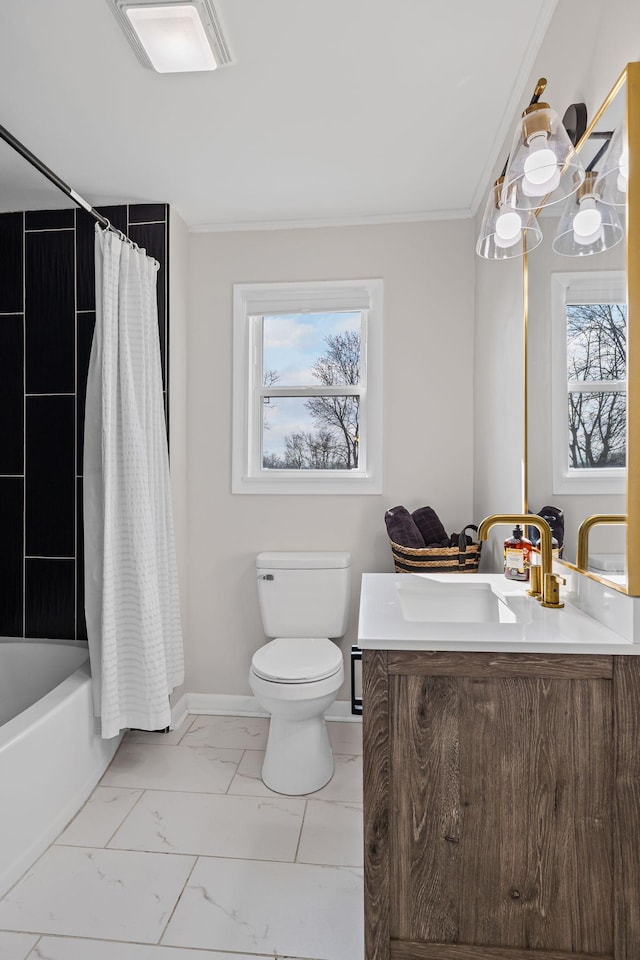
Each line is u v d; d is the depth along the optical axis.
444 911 1.27
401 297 2.86
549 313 1.65
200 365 2.97
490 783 1.25
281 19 1.61
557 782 1.24
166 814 2.10
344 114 2.07
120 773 2.38
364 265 2.88
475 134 2.20
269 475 2.99
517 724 1.24
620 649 1.20
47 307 2.76
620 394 1.23
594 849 1.23
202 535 2.98
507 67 1.84
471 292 2.82
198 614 2.98
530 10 1.61
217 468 2.97
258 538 2.95
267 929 1.57
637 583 1.20
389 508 2.87
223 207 2.78
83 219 2.74
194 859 1.85
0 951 1.49
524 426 1.88
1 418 2.80
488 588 1.78
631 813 1.21
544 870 1.24
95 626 2.30
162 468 2.57
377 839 1.28
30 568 2.79
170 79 1.86
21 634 2.80
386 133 2.19
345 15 1.61
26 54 1.75
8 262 2.79
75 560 2.76
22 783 1.81
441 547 2.53
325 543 2.91
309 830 2.01
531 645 1.22
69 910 1.64
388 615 1.47
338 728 2.81
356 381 3.00
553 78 1.62
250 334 3.00
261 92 1.94
